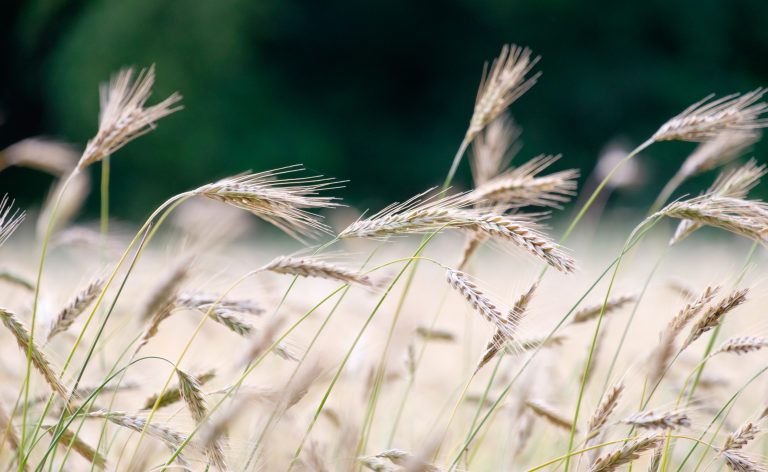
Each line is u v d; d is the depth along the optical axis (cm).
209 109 2595
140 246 241
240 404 229
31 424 279
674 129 286
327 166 2792
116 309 360
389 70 3006
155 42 2517
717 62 2747
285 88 2830
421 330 356
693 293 369
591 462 262
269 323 252
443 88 3011
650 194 2477
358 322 430
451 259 414
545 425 363
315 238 250
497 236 240
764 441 325
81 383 286
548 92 2778
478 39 2961
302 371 241
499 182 305
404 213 245
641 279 388
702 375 352
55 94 2578
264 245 1506
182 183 2606
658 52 2784
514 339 248
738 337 262
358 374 364
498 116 348
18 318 243
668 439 256
